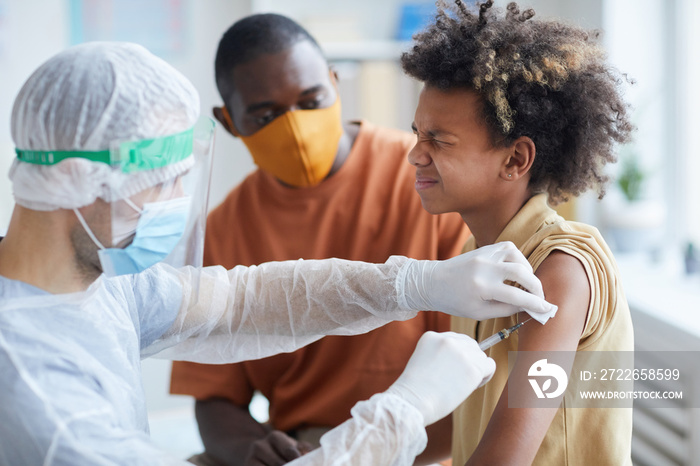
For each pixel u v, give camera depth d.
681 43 2.43
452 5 1.12
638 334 2.00
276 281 1.19
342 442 0.83
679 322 1.84
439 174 1.06
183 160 0.92
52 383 0.82
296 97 1.53
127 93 0.86
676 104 2.46
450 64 1.01
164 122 0.88
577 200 2.52
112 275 0.94
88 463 0.78
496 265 0.97
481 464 0.88
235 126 1.64
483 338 1.13
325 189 1.65
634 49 2.45
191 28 2.95
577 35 1.09
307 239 1.66
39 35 2.84
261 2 2.74
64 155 0.86
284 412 1.67
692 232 2.47
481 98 1.01
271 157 1.58
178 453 2.42
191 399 3.06
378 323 1.19
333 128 1.58
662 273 2.30
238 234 1.72
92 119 0.85
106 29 2.89
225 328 1.21
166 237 0.94
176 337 1.19
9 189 2.73
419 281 1.07
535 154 1.04
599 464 1.03
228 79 1.57
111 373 0.94
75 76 0.86
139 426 1.01
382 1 2.84
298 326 1.20
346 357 1.58
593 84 1.06
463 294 0.99
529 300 0.93
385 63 2.77
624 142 1.14
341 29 2.76
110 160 0.86
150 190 0.90
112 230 0.90
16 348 0.83
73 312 0.92
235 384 1.71
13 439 0.79
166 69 0.91
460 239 1.57
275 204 1.69
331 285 1.16
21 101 0.87
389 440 0.82
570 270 0.97
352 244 1.63
